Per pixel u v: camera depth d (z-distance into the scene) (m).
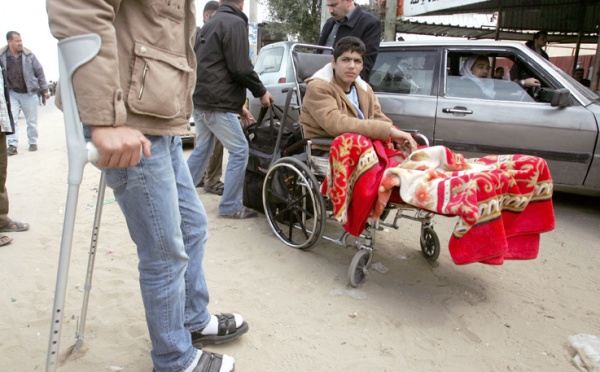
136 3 1.33
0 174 3.29
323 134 3.00
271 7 11.27
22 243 3.25
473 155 4.35
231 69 3.37
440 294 2.71
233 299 2.55
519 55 4.33
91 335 2.14
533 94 4.26
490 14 12.85
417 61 4.68
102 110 1.19
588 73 14.04
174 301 1.62
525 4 11.54
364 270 2.77
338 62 2.95
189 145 7.76
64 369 1.90
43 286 2.61
